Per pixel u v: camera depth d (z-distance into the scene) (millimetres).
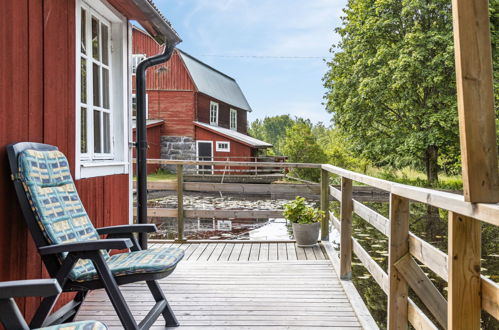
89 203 2957
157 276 1996
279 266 3699
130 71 3777
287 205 4668
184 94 19406
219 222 8773
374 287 4211
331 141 34062
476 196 1160
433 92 15164
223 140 19219
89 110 3070
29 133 2191
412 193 1642
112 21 3525
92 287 1976
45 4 2355
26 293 1204
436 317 1780
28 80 2180
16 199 2076
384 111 16266
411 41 14164
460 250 1297
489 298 1241
